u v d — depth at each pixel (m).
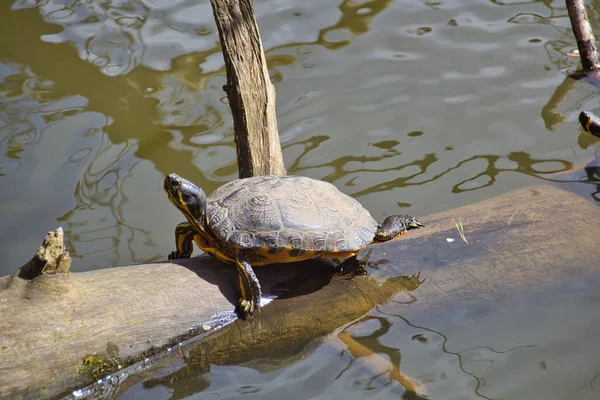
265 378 3.76
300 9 8.05
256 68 4.94
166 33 7.68
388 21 7.88
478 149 6.08
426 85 6.89
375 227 4.06
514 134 6.22
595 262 4.32
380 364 3.79
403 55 7.31
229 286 3.88
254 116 4.95
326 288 4.04
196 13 8.02
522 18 7.85
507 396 3.59
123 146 6.18
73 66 7.15
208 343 3.75
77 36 7.58
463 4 8.16
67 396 3.43
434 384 3.68
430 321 4.07
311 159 6.01
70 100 6.70
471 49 7.37
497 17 7.89
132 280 3.70
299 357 3.88
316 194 3.99
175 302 3.68
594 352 3.84
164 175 5.89
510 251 4.37
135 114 6.57
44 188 5.68
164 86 6.93
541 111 6.50
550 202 4.86
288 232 3.72
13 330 3.26
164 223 5.46
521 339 3.96
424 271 4.26
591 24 7.75
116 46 7.45
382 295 4.09
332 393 3.65
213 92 6.88
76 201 5.59
